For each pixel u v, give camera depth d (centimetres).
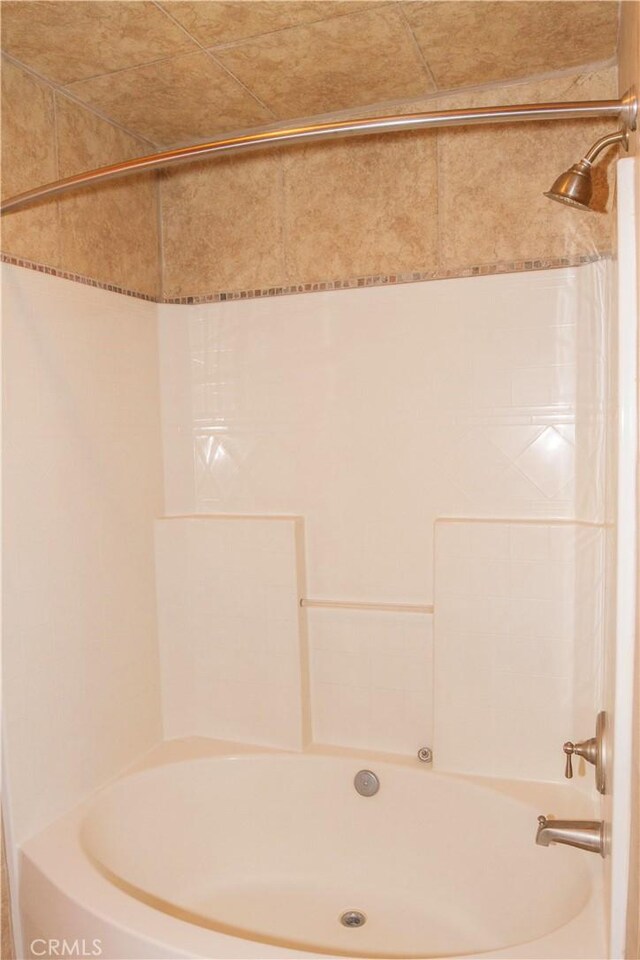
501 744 202
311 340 220
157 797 212
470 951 186
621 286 100
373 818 213
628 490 101
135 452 220
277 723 226
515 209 196
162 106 200
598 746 141
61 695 188
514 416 200
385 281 211
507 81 192
